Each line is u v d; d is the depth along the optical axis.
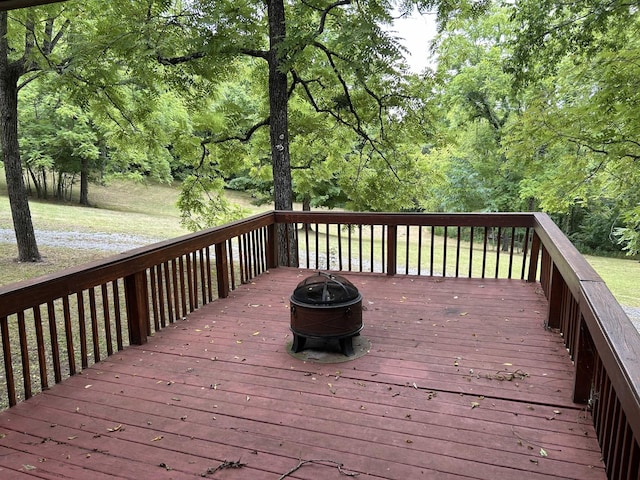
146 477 1.99
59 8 7.82
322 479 1.98
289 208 7.14
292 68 7.18
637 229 9.47
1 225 14.07
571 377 2.89
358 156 9.84
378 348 3.42
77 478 1.99
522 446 2.19
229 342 3.59
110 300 7.70
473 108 15.82
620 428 1.77
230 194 29.03
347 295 3.28
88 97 7.64
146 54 6.20
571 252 2.98
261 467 2.06
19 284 2.64
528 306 4.30
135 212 22.27
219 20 6.33
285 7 7.46
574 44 7.23
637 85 6.43
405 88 7.88
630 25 7.06
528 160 8.60
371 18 5.97
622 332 1.64
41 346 2.78
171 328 3.91
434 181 9.95
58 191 23.08
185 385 2.88
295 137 8.88
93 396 2.75
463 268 13.70
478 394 2.70
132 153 11.41
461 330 3.74
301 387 2.84
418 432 2.32
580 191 8.77
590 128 7.50
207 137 9.34
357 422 2.43
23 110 16.38
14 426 2.41
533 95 9.06
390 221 5.41
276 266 6.09
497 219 5.08
